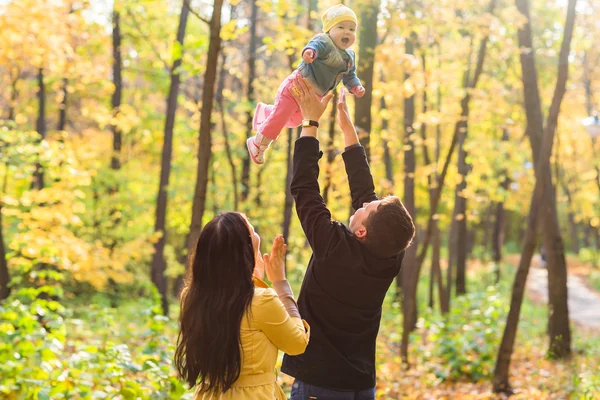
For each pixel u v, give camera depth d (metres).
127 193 18.72
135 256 15.31
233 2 6.88
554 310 11.65
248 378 2.65
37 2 9.96
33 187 16.41
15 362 5.40
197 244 2.69
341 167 8.73
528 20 11.57
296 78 2.95
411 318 10.30
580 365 9.66
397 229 2.75
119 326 9.71
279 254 2.84
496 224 32.38
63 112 20.91
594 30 17.27
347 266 2.76
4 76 19.50
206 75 5.73
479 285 28.92
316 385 2.77
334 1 9.83
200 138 5.79
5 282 12.12
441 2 8.99
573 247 51.53
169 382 5.39
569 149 25.84
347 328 2.81
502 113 12.88
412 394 8.49
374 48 8.64
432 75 10.11
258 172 21.41
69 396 5.13
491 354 9.67
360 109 8.60
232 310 2.61
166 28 19.41
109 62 18.00
